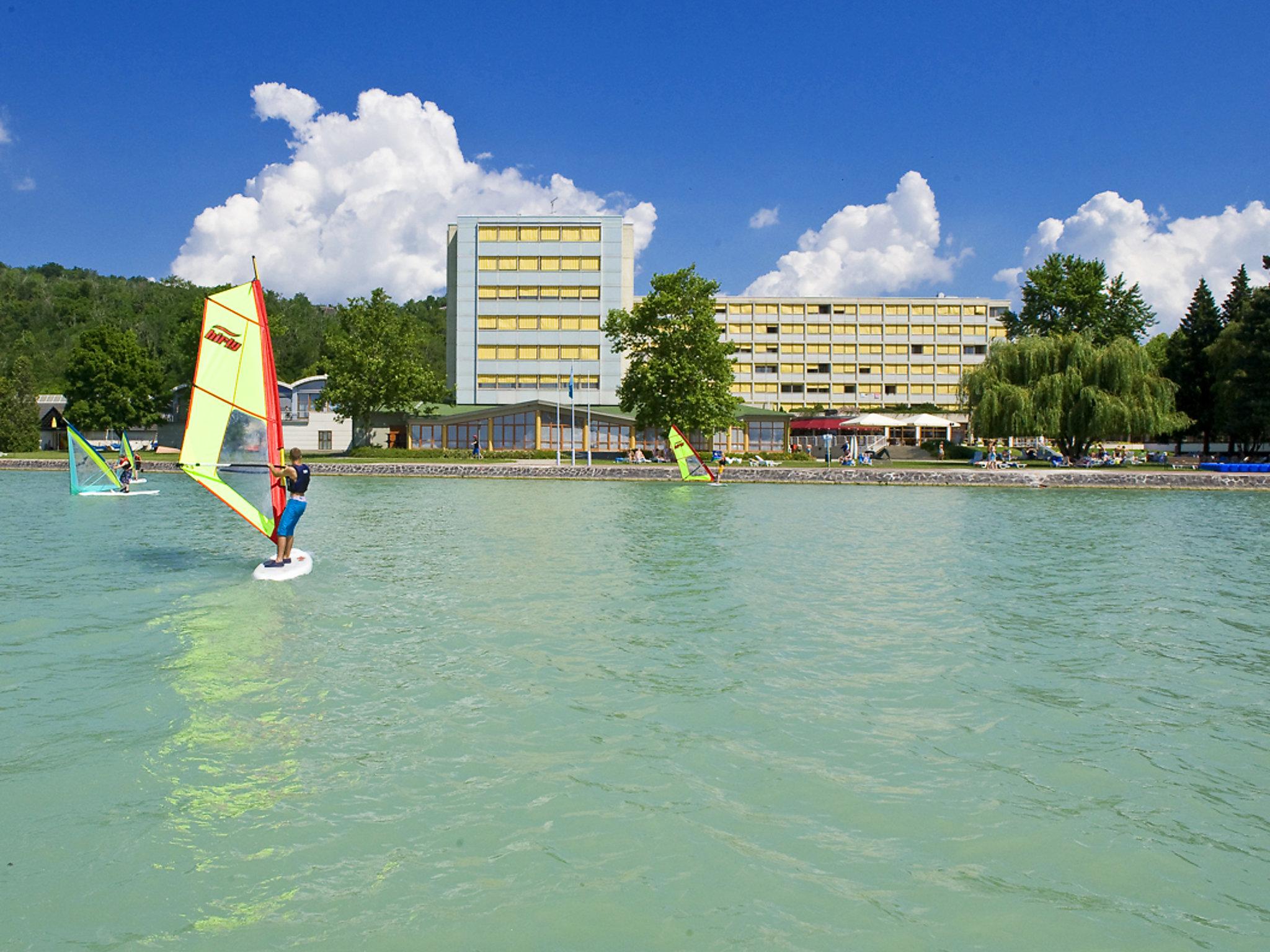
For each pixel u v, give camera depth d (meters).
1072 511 35.28
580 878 5.55
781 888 5.47
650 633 12.20
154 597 14.48
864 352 135.25
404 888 5.41
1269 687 9.91
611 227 99.44
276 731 8.12
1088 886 5.56
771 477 53.62
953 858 5.90
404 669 10.18
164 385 92.62
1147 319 89.06
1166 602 15.01
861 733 8.24
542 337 99.56
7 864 5.66
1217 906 5.35
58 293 192.50
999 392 58.44
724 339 134.75
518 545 21.91
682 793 6.83
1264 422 64.31
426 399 77.69
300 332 159.50
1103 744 8.05
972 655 11.19
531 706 8.91
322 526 26.77
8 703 8.83
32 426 80.50
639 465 63.12
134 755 7.49
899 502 39.31
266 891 5.37
